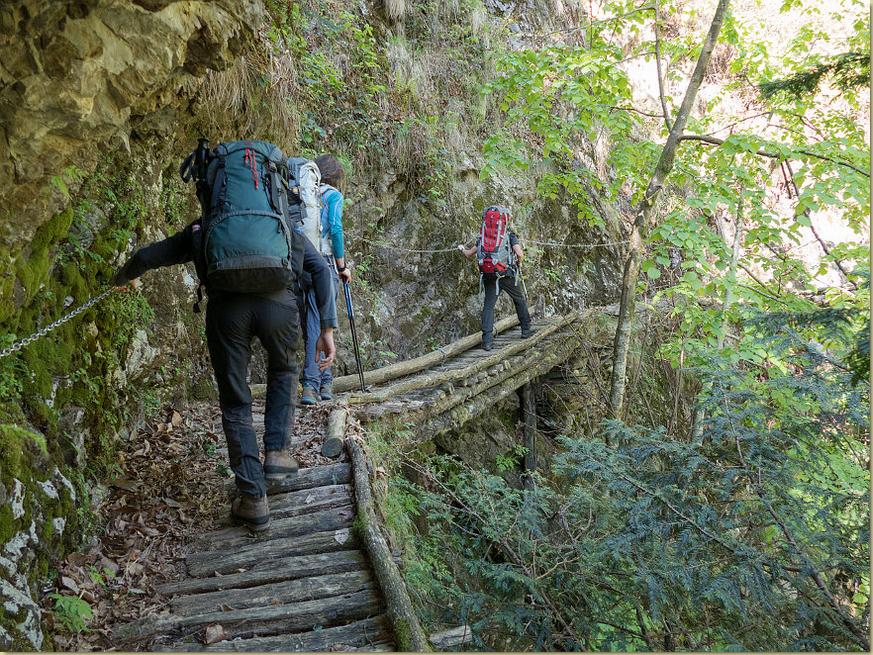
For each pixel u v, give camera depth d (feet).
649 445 13.33
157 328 14.65
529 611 11.69
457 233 30.83
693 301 28.12
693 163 28.94
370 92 28.60
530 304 34.42
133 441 13.06
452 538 18.17
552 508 14.96
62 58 6.93
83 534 9.76
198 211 17.16
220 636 8.54
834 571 11.69
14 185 7.72
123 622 8.76
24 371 9.27
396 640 8.34
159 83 9.41
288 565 10.05
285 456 11.18
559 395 31.86
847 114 33.01
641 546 11.81
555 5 40.24
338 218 15.80
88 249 11.76
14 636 7.14
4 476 7.95
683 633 12.00
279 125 19.81
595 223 31.76
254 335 10.62
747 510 11.89
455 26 33.58
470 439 27.91
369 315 27.35
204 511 11.40
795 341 12.94
